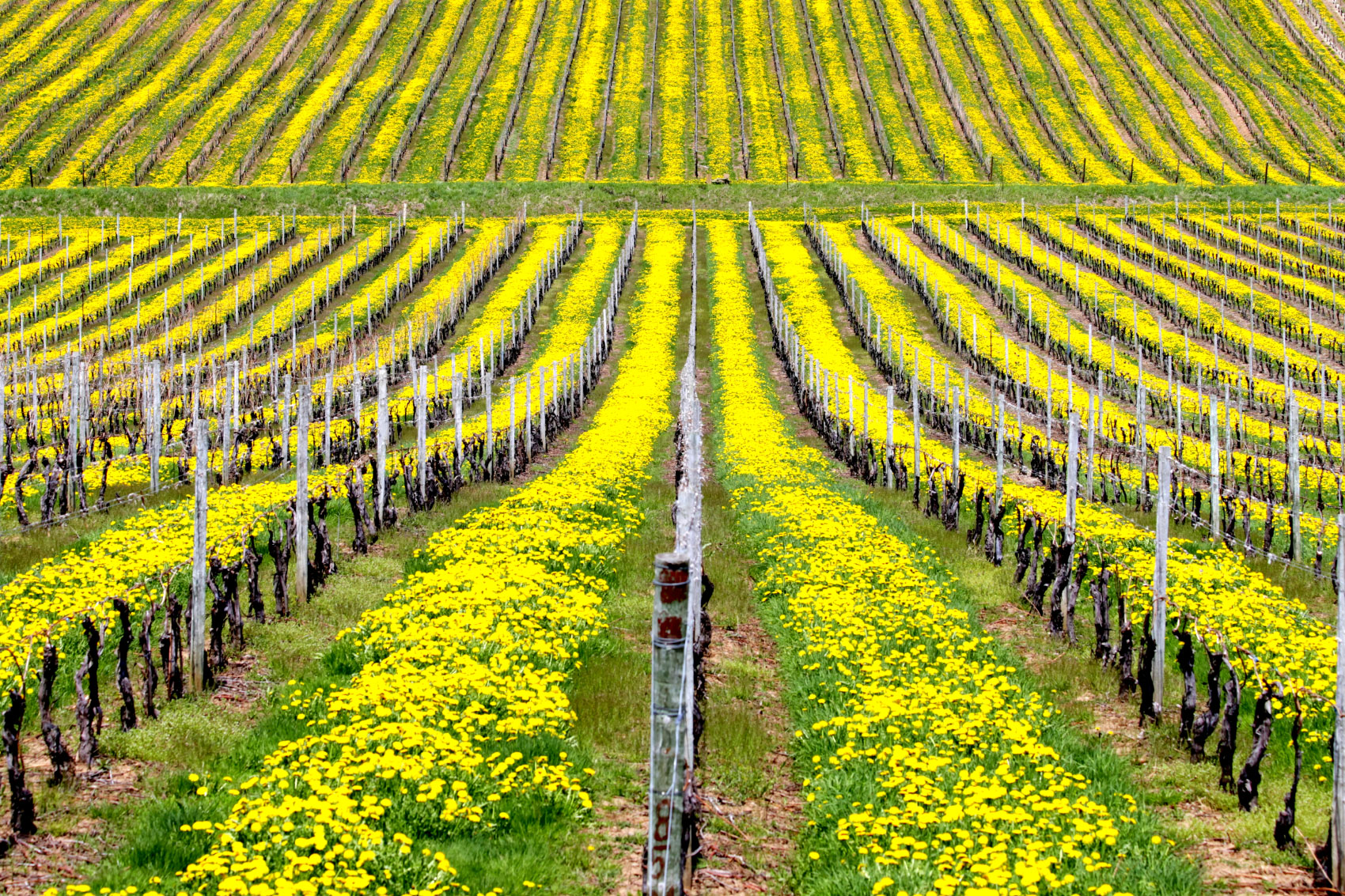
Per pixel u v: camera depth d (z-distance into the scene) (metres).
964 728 11.40
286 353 57.78
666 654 8.14
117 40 132.75
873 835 9.34
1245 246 77.25
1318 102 125.06
